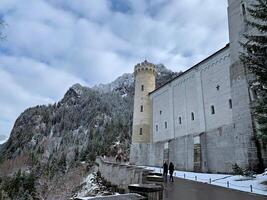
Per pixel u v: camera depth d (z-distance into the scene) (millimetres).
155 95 46188
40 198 38344
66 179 41344
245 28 25219
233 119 24828
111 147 89812
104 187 28469
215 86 30906
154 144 42781
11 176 56219
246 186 15906
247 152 21938
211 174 25625
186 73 37625
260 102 15141
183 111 37062
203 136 31219
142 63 51031
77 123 169250
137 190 4273
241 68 24562
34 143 136000
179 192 13055
